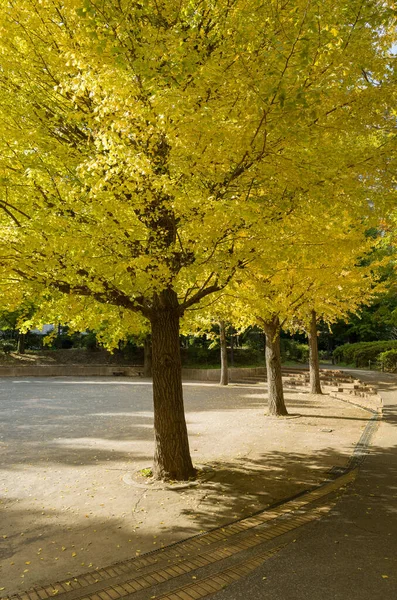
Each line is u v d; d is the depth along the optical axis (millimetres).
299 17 4445
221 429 11930
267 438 10625
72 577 4320
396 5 4938
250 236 6012
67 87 5383
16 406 17266
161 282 6004
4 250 5793
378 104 5359
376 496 6344
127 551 4840
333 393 18891
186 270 6020
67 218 6039
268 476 7492
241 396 20000
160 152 6012
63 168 6480
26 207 6254
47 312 7648
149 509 6082
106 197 5613
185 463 7418
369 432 11039
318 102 4289
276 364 14000
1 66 6078
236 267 6473
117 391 22594
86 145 6492
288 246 6227
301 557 4512
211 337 25562
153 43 4469
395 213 10828
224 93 4961
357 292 13578
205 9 5176
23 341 36906
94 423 13430
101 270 6000
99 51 4293
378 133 6578
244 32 4531
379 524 5328
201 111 4621
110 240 5906
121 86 4996
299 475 7535
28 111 6180
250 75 4520
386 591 3859
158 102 4695
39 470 8273
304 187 5523
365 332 36094
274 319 13719
